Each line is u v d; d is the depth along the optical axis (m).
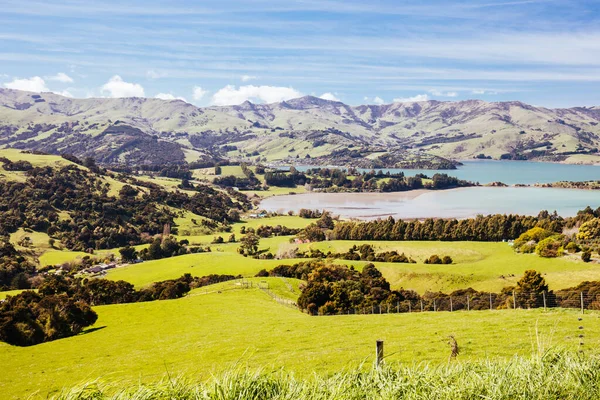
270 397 6.49
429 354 21.66
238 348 31.81
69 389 6.56
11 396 28.45
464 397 6.76
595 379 7.10
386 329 31.73
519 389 6.87
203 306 60.41
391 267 96.94
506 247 114.94
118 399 6.38
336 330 34.12
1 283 116.62
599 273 78.25
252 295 68.00
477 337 24.16
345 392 6.73
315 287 63.06
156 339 43.41
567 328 23.70
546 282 77.81
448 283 86.69
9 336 48.06
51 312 51.50
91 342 46.25
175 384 6.60
